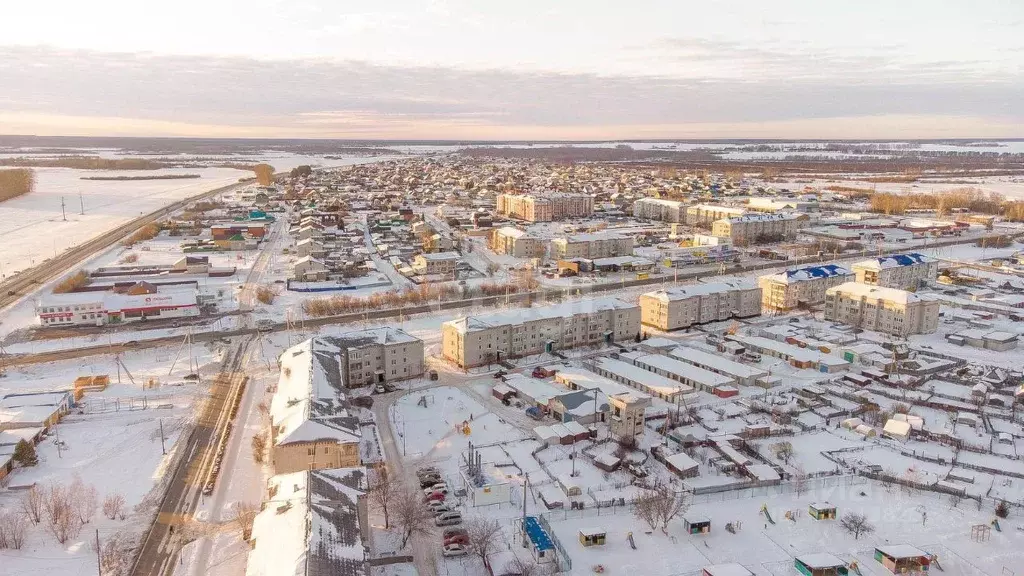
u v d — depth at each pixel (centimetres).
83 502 11688
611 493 12825
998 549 11038
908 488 13038
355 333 18550
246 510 11569
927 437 15138
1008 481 13200
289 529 9150
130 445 14262
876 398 17475
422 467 13638
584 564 10662
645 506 11781
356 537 9419
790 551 11056
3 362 19125
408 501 11444
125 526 11306
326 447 12325
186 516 11656
